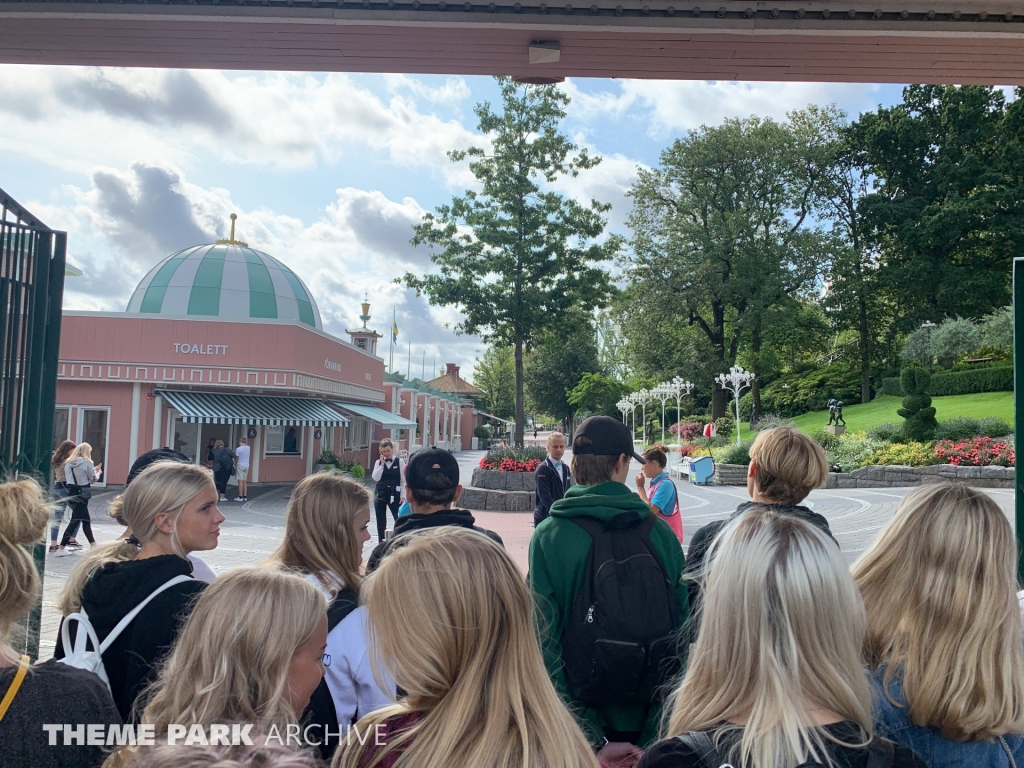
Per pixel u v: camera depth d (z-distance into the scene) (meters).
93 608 2.27
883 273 45.09
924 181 46.16
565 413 74.31
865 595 1.86
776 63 4.83
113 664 2.20
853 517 15.80
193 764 1.19
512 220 26.31
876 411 38.41
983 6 4.24
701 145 43.12
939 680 1.60
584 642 2.59
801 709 1.37
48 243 4.12
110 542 2.54
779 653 1.42
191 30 4.45
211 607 1.65
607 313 51.81
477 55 4.74
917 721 1.64
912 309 45.53
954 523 1.73
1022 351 3.51
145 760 1.25
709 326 49.81
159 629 2.23
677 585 2.82
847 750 1.35
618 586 2.62
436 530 1.62
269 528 15.32
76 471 11.47
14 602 1.68
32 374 4.06
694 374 45.56
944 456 22.64
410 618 1.45
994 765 1.58
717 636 1.52
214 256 34.06
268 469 26.52
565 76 5.05
